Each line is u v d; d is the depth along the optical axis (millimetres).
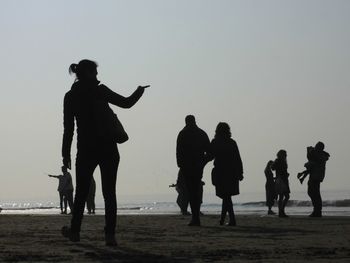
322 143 23453
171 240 11711
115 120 10398
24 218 22297
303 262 8148
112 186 10438
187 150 17094
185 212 26828
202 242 11250
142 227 16031
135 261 8305
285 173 23406
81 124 10391
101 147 10328
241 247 10250
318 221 19000
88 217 22531
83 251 9547
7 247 10188
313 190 23297
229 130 17797
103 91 10414
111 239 10438
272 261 8297
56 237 12266
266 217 22906
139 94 10492
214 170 17578
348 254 9141
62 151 10602
